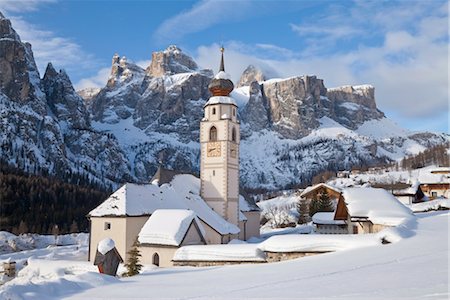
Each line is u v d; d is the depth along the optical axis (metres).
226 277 25.14
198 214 67.81
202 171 76.06
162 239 52.50
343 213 59.09
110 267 29.11
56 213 156.50
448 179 125.81
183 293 20.09
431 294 15.25
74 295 21.14
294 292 18.02
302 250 38.16
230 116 76.75
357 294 16.44
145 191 64.88
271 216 130.50
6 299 19.36
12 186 168.62
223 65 81.31
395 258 25.23
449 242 30.28
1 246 98.94
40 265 54.22
